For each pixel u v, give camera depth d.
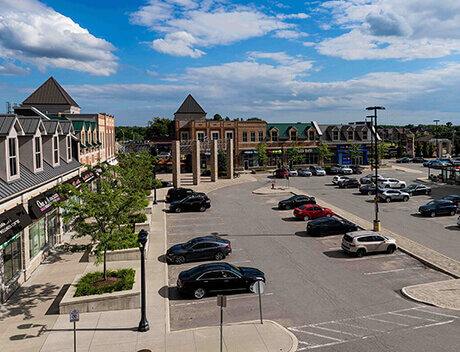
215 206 39.00
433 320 14.48
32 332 13.61
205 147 67.25
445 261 21.14
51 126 24.77
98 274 17.98
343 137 77.50
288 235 27.47
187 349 12.49
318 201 40.47
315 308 15.80
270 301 16.56
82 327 14.05
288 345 12.71
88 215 16.97
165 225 30.73
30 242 20.14
